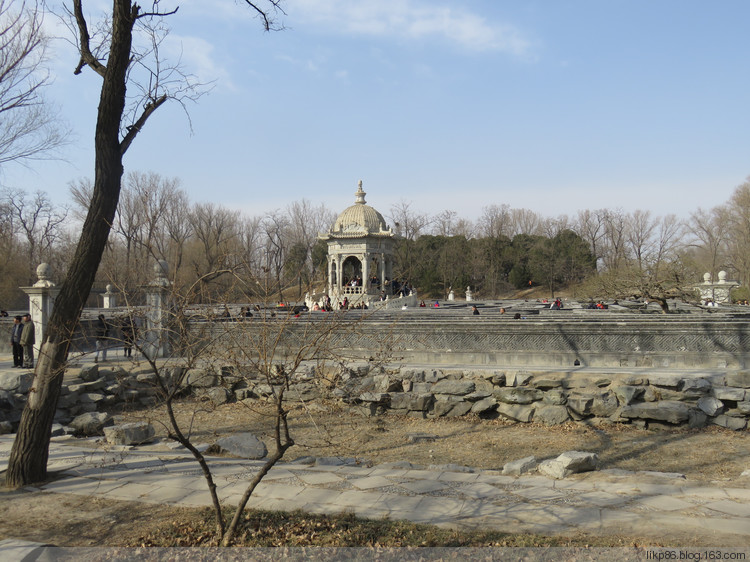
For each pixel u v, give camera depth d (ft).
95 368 49.08
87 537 19.40
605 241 253.03
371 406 46.44
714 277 198.39
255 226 174.60
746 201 176.86
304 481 25.55
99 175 26.17
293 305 23.68
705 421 40.01
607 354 46.19
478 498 22.94
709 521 19.80
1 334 68.74
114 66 25.77
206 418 46.14
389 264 136.87
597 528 19.36
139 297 38.81
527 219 305.53
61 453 31.35
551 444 37.35
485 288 228.63
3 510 21.91
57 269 176.96
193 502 22.74
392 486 24.73
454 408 45.21
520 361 48.01
